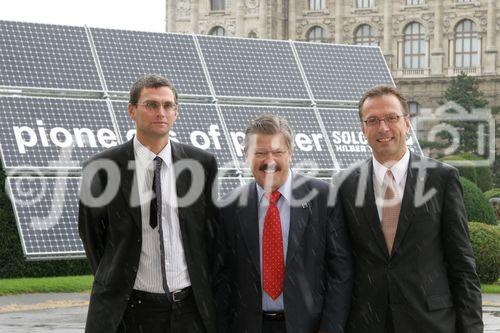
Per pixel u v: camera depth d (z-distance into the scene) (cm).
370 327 963
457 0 9775
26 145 2475
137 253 968
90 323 965
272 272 973
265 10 10312
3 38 2681
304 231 975
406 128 988
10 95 2566
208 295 976
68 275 2784
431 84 9762
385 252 965
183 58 2919
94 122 2602
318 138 2927
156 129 983
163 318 969
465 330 946
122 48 2841
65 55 2730
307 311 959
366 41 10188
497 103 9606
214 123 2788
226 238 1005
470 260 958
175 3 10688
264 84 2989
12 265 2681
